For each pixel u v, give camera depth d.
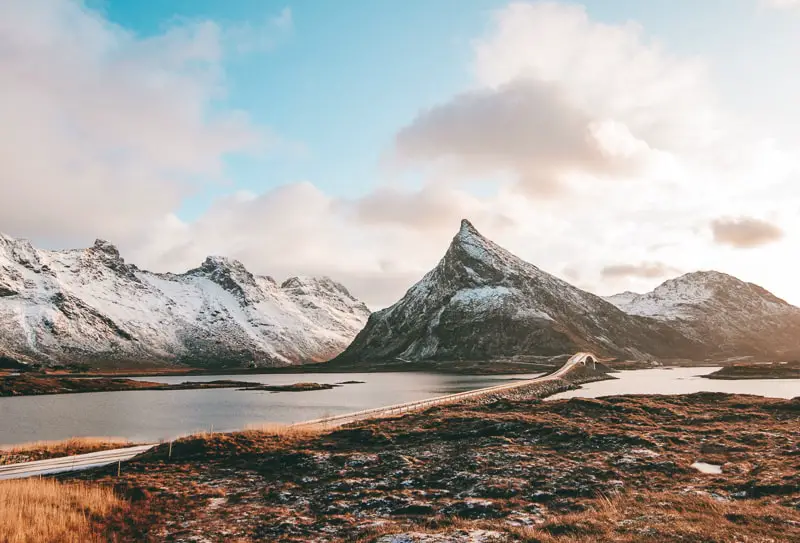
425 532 21.73
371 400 130.62
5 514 26.58
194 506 29.91
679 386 150.88
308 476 36.03
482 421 52.97
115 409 117.25
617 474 31.83
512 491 29.64
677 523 20.48
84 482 35.69
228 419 94.44
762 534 19.03
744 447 38.34
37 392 172.25
